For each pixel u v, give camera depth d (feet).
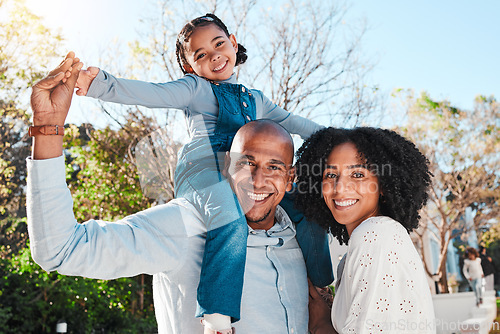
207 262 4.50
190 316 4.60
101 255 4.20
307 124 7.11
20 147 29.63
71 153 29.71
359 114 25.57
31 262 29.89
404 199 4.98
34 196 3.90
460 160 49.34
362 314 4.52
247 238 4.83
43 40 26.27
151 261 4.44
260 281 4.79
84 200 27.94
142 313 35.96
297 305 4.98
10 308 27.94
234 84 6.12
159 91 5.21
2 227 30.76
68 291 29.96
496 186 49.49
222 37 6.38
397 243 4.61
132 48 24.89
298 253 5.30
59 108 3.96
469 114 49.85
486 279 21.65
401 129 44.19
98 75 4.66
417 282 4.59
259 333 4.61
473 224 47.55
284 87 24.86
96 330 32.30
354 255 4.68
